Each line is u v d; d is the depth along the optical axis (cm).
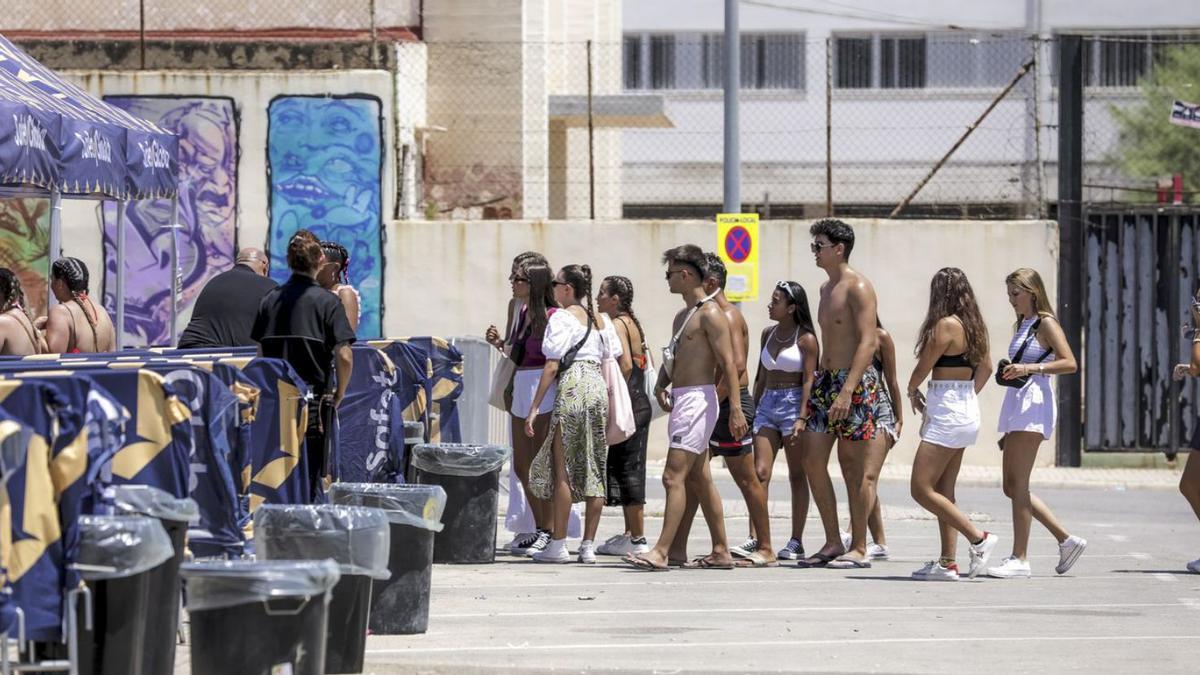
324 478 2438
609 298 3112
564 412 2959
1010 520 4053
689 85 12100
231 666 1569
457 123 5816
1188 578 2902
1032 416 2819
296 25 5850
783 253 5212
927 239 5175
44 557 1520
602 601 2519
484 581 2750
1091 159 11631
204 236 5219
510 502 3186
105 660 1564
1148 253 5203
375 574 1892
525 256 3150
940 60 11800
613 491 3117
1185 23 11750
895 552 3325
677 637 2180
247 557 1995
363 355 2780
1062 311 5184
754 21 12056
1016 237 5162
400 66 5512
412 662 1967
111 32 5809
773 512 4106
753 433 3053
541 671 1925
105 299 5197
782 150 11738
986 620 2355
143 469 1761
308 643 1591
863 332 2834
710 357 2861
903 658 2030
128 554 1557
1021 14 11819
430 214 5628
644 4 12188
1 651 1496
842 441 2922
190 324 3017
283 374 2153
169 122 5225
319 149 5212
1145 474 5119
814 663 1984
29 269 5184
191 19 5900
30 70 3641
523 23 5816
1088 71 11800
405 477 2989
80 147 3341
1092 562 3178
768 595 2592
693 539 3575
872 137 11738
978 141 11106
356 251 5216
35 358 2319
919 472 2772
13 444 1500
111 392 1756
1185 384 5231
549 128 6488
